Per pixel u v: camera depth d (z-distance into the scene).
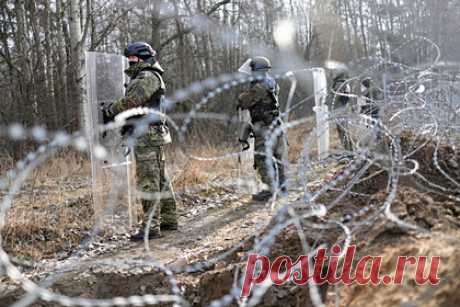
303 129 7.36
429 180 3.56
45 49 14.50
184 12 18.25
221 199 6.52
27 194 6.70
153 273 3.81
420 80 3.77
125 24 17.64
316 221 3.35
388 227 2.73
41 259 4.68
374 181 3.64
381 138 3.65
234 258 3.83
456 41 17.86
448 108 3.87
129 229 5.30
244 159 6.88
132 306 3.60
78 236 5.07
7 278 4.06
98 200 5.18
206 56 18.88
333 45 25.48
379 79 3.87
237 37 19.72
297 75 12.05
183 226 5.32
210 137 11.56
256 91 5.66
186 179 7.11
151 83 4.57
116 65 5.26
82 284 3.77
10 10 14.59
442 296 2.04
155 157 4.74
